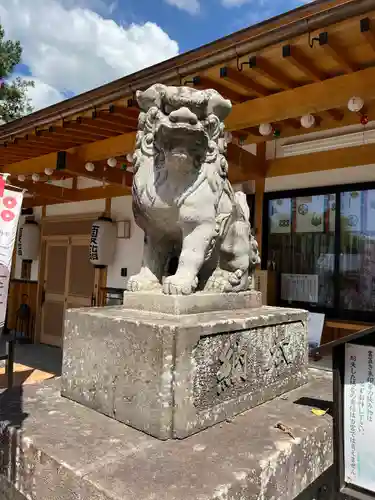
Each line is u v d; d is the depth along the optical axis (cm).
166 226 174
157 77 253
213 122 167
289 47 210
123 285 557
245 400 160
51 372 484
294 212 419
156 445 126
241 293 191
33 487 122
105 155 372
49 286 700
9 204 306
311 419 155
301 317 200
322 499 151
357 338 133
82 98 305
